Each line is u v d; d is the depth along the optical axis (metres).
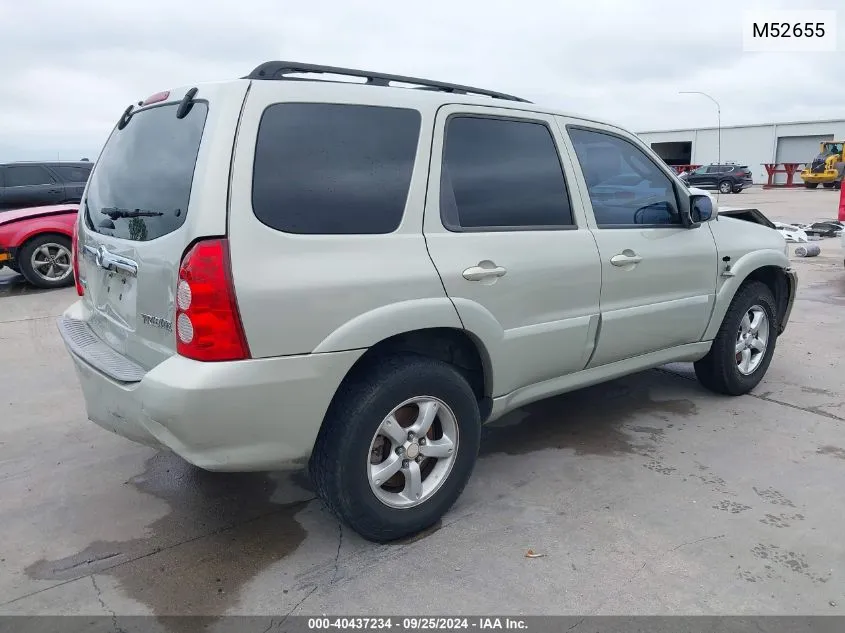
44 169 11.45
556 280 3.21
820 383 4.89
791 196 29.42
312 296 2.42
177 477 3.48
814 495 3.23
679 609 2.42
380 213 2.66
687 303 3.98
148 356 2.62
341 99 2.64
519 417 4.29
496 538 2.88
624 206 3.66
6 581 2.61
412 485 2.82
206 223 2.28
